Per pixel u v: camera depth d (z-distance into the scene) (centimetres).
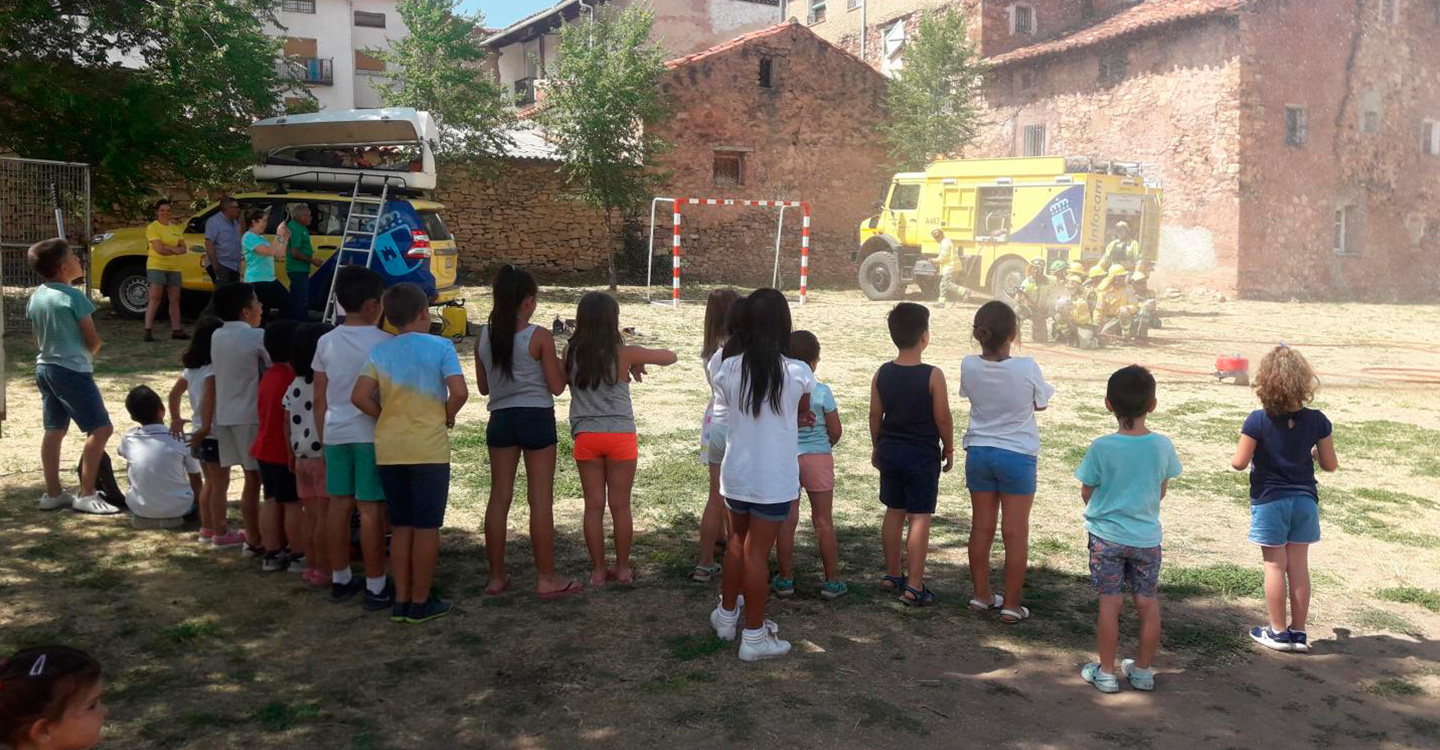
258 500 563
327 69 4106
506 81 4006
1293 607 466
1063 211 2006
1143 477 417
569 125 2275
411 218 1330
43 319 615
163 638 455
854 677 427
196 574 539
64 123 1500
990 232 2148
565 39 2311
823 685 418
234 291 548
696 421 951
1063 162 2012
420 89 2314
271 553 545
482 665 434
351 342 483
